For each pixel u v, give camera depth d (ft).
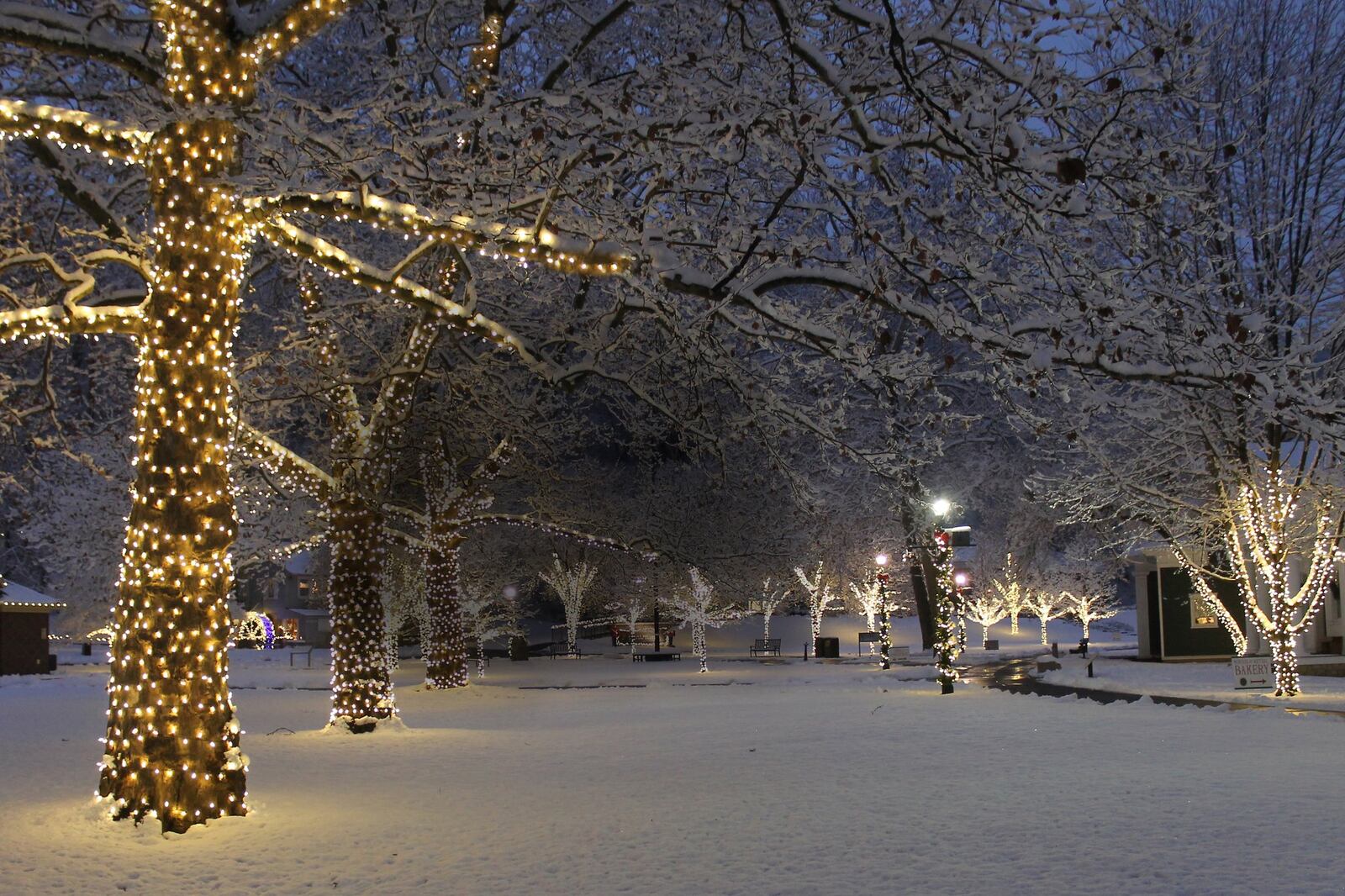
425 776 49.34
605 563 180.34
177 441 38.60
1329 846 31.14
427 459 106.01
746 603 192.03
